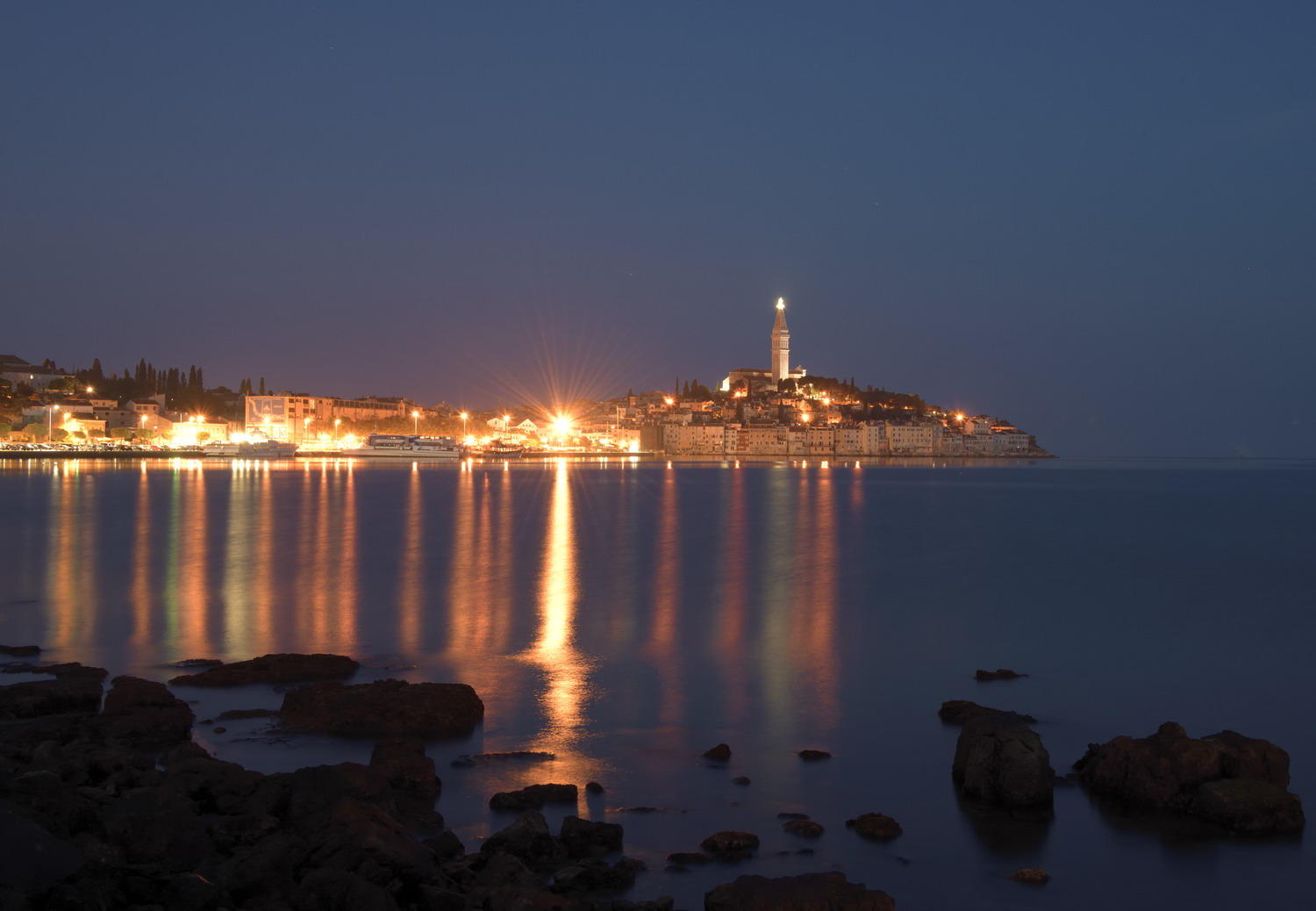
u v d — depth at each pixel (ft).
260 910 46.34
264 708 91.50
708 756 80.94
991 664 117.19
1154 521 362.74
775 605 157.79
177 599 156.56
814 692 102.37
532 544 249.96
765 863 61.72
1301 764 81.97
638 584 180.24
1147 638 133.80
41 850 45.44
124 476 581.94
